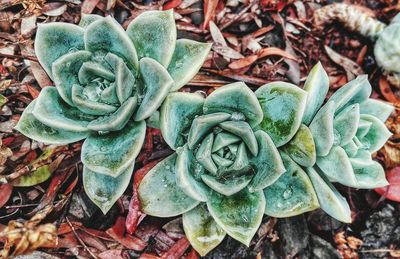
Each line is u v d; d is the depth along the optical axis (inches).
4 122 13.7
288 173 12.0
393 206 15.1
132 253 13.5
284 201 12.0
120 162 11.2
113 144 11.6
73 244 13.2
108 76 11.6
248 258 13.9
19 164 13.5
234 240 13.9
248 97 11.3
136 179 13.5
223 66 15.1
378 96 16.4
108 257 13.3
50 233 11.9
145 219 13.8
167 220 13.9
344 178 11.6
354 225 15.0
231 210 11.7
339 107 12.3
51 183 13.5
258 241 14.0
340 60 16.5
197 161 11.7
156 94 10.9
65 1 14.8
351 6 16.4
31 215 13.2
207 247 12.1
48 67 11.9
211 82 14.9
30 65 14.2
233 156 11.5
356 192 15.3
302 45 16.4
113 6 15.0
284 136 11.8
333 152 11.7
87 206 13.5
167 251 13.6
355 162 12.0
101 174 11.9
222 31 15.7
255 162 11.8
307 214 14.7
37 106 11.1
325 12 16.4
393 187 15.1
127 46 11.4
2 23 14.4
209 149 11.3
